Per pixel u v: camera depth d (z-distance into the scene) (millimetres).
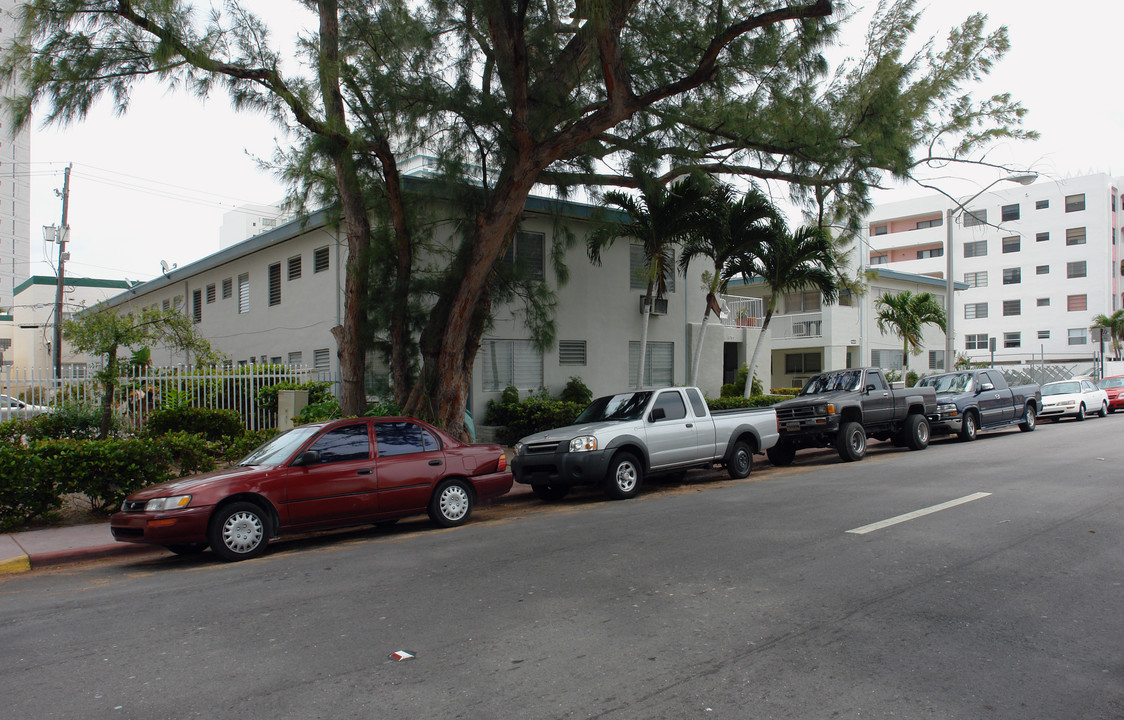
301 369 17703
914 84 14305
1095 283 50531
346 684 4344
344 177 13836
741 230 18812
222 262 25609
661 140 14477
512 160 13117
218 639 5258
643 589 6137
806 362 35844
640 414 12156
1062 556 6867
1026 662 4449
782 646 4770
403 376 14484
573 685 4238
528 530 9086
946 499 9922
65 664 4840
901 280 37344
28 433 14297
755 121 14602
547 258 19969
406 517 10297
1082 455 14609
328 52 13062
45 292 52500
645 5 13352
